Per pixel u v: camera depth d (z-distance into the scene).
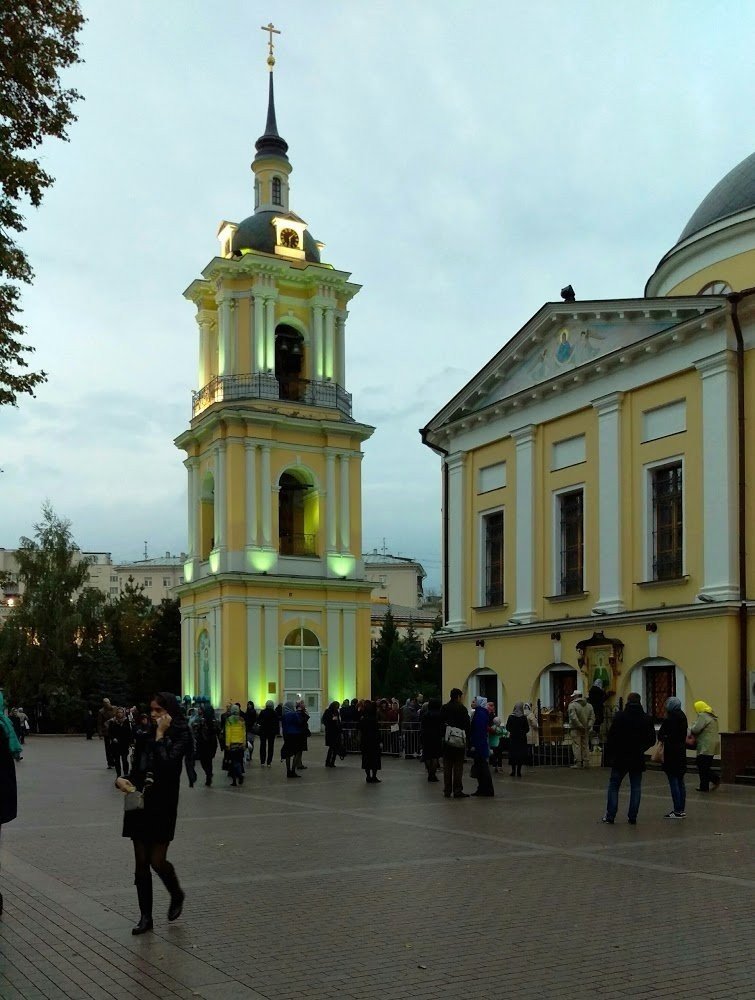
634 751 14.85
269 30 60.66
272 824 15.48
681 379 26.08
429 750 22.45
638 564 27.00
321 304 55.84
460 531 34.22
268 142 59.12
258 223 56.88
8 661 63.88
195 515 55.94
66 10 16.36
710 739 19.38
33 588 64.94
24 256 17.03
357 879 10.71
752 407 24.52
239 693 50.44
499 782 21.52
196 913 9.18
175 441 57.22
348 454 55.06
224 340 54.22
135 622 71.94
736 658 23.91
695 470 25.47
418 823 15.21
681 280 31.39
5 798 8.88
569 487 29.72
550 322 30.38
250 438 52.28
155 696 8.86
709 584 24.66
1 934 8.51
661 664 25.89
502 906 9.33
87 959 7.69
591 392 28.91
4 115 15.84
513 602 31.58
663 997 6.72
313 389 55.22
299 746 24.66
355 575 54.53
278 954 7.78
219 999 6.71
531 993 6.81
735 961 7.52
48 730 63.47
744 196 29.81
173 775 8.73
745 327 24.72
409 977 7.17
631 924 8.61
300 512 55.84
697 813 16.02
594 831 14.07
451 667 34.09
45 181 16.50
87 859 12.36
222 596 51.22
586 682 27.72
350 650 53.72
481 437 33.53
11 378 17.98
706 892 9.88
